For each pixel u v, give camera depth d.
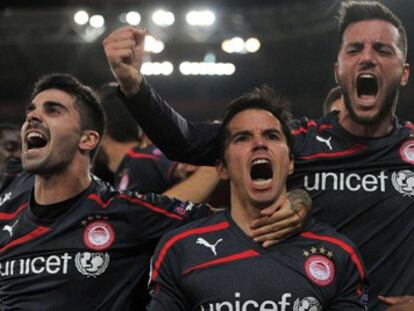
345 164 3.02
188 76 11.95
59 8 10.28
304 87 11.53
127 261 3.00
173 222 3.02
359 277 2.65
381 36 3.02
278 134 2.77
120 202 3.03
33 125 3.02
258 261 2.62
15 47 10.71
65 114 3.05
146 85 2.88
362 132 3.05
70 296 2.94
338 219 2.97
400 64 3.05
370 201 2.97
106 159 4.66
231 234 2.69
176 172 4.06
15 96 11.45
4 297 3.00
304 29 10.66
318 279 2.59
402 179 3.00
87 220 3.01
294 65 11.42
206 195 3.56
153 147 4.19
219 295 2.56
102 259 2.97
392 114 3.10
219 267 2.61
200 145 3.03
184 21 10.48
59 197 3.05
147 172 4.10
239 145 2.74
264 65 11.61
